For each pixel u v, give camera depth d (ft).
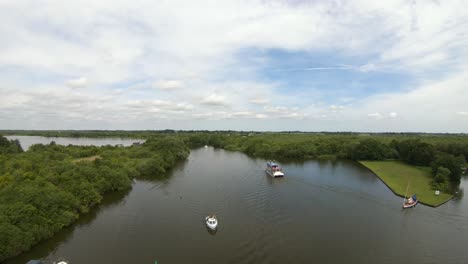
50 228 167.63
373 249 154.40
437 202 230.68
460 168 310.45
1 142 409.08
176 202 228.22
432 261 143.84
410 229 180.45
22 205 162.40
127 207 217.36
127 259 143.02
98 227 181.47
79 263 139.54
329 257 145.69
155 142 465.88
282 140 619.67
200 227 181.06
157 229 178.09
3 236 141.18
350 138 627.87
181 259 142.92
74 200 197.57
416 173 343.26
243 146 595.88
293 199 238.27
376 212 209.97
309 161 444.55
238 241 162.30
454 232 176.96
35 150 388.78
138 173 317.22
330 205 224.33
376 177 325.83
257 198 239.50
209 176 321.93
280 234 171.32
